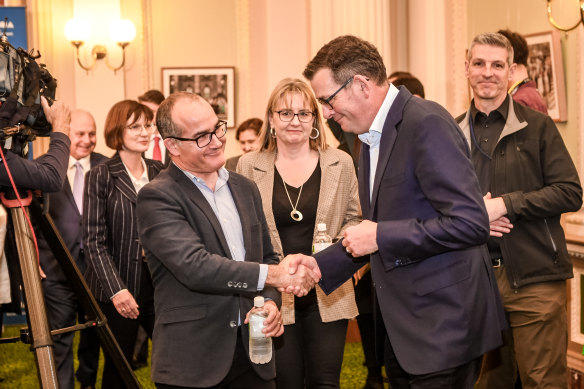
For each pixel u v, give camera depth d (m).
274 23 6.73
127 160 3.43
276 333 2.29
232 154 7.04
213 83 7.01
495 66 2.96
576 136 4.11
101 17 6.89
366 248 2.06
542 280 2.96
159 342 2.24
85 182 3.28
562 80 4.20
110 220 3.27
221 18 7.03
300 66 6.75
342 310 2.85
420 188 2.05
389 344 2.41
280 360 2.78
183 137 2.19
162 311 2.26
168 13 7.02
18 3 6.83
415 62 5.79
